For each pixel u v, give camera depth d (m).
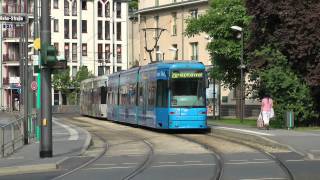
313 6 35.34
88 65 106.19
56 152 21.97
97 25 107.19
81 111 65.19
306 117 36.66
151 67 34.72
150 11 82.75
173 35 78.31
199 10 73.62
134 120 38.53
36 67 26.75
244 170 16.47
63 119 54.12
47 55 20.02
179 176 15.30
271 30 38.28
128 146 25.06
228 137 29.27
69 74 99.81
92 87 57.44
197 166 17.58
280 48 36.72
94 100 55.72
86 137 28.50
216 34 50.59
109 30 108.44
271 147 23.95
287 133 29.59
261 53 37.41
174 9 78.12
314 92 36.38
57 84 95.12
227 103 65.69
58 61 20.19
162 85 32.50
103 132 34.12
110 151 22.92
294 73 36.69
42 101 20.19
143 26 84.88
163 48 80.19
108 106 48.81
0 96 93.56
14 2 89.50
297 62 36.53
